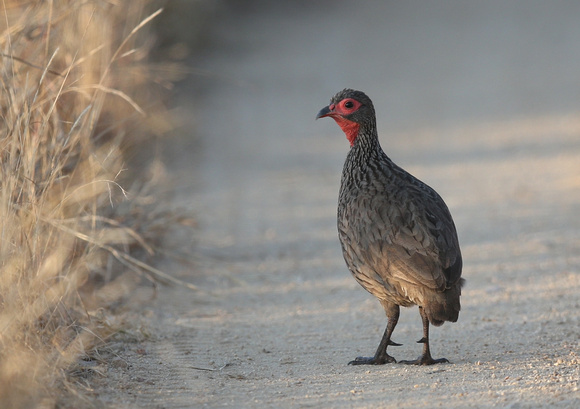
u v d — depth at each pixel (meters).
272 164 31.17
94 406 10.10
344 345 13.91
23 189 12.02
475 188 26.83
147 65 23.08
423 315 12.58
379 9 78.31
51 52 15.43
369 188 12.88
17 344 10.02
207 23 49.69
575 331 14.02
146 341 13.59
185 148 31.12
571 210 23.80
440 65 52.53
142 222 17.66
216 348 13.54
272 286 17.98
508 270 18.64
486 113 38.81
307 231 22.72
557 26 65.06
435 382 11.44
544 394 10.62
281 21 70.69
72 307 13.11
